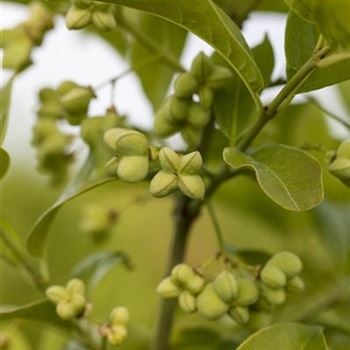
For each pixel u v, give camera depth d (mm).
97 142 381
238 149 354
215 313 362
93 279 406
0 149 376
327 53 343
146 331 433
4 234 404
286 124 429
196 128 374
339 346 427
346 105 477
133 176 355
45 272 404
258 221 465
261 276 365
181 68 404
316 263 457
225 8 391
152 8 340
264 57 377
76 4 372
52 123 419
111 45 451
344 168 361
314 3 327
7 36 403
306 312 442
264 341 354
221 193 458
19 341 447
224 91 377
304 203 334
